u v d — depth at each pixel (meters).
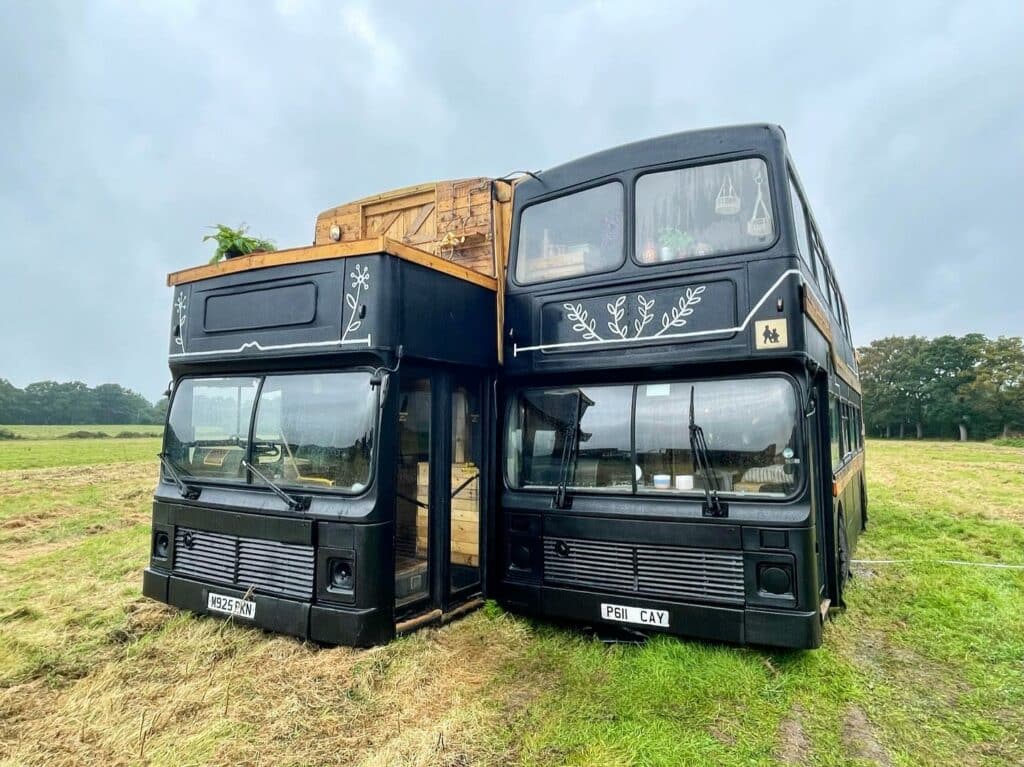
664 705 3.71
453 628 4.86
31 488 15.73
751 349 4.31
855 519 8.16
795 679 3.99
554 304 5.19
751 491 4.28
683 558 4.39
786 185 4.41
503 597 5.16
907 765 3.14
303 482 4.62
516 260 5.52
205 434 5.27
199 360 5.29
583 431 4.98
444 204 6.17
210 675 3.99
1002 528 10.05
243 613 4.64
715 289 4.48
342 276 4.57
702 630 4.24
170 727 3.37
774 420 4.28
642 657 4.27
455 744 3.24
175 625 4.85
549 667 4.27
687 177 4.75
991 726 3.55
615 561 4.65
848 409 8.23
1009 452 39.81
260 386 4.98
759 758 3.18
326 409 4.62
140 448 35.97
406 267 4.60
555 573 4.93
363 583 4.23
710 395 4.52
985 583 6.56
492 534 5.40
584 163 5.25
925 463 29.36
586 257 5.11
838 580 5.23
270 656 4.25
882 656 4.61
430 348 4.79
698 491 4.44
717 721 3.55
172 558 5.22
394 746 3.19
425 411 5.04
